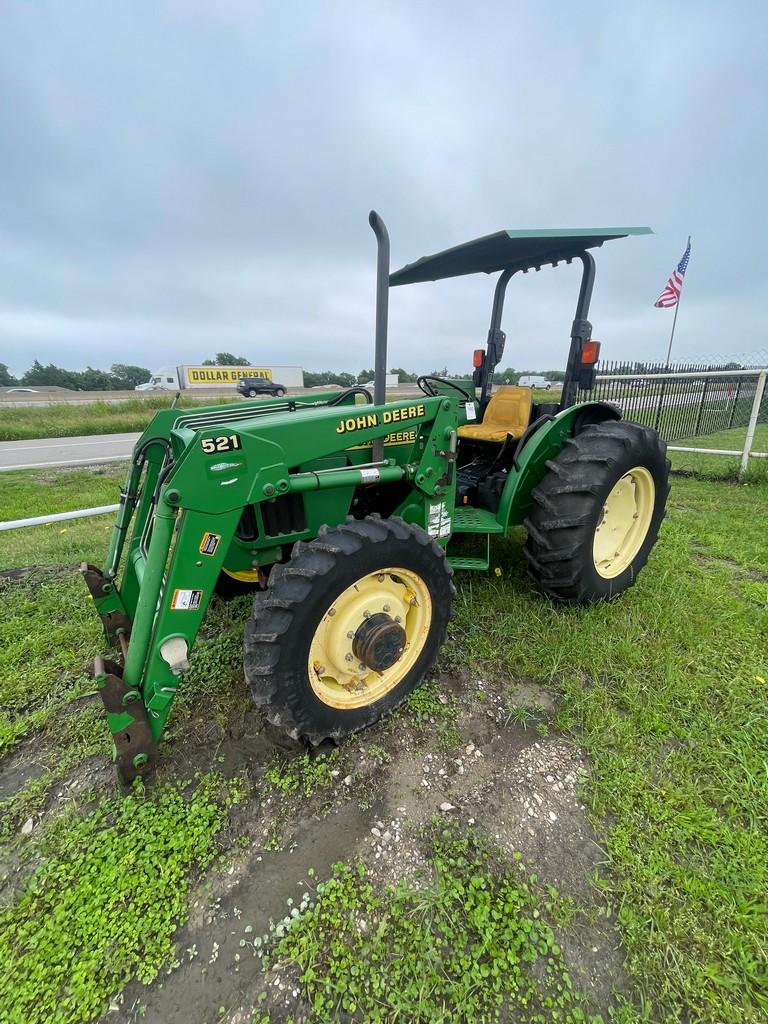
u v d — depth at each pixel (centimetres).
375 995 119
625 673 224
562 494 256
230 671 233
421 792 173
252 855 152
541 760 185
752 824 155
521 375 2222
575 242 267
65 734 201
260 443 170
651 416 859
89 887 142
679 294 1638
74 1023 116
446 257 309
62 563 373
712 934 129
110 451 1072
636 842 152
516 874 145
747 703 206
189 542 160
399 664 212
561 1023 114
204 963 126
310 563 174
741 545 375
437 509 238
